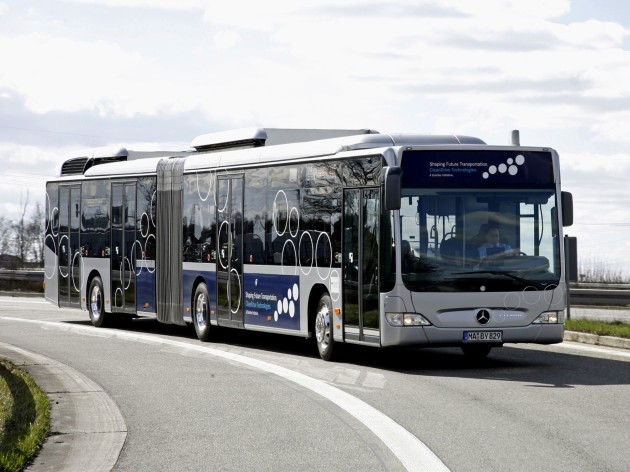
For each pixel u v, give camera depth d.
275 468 9.30
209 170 22.19
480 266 16.86
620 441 10.41
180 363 17.86
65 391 14.34
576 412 12.27
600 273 46.25
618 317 29.69
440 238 16.84
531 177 17.17
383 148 16.97
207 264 22.20
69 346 20.97
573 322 23.50
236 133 21.91
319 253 18.47
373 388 14.62
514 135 17.72
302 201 19.00
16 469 9.13
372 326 17.09
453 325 16.75
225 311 21.53
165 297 23.88
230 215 21.36
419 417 12.03
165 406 13.02
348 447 10.27
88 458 9.84
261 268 20.25
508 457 9.68
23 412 12.67
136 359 18.48
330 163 18.22
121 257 25.59
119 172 25.75
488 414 12.19
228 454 9.96
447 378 15.77
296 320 19.17
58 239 28.44
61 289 28.23
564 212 17.30
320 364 17.86
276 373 16.47
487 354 19.34
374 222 17.06
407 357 19.23
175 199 23.50
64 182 28.17
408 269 16.72
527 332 16.94
